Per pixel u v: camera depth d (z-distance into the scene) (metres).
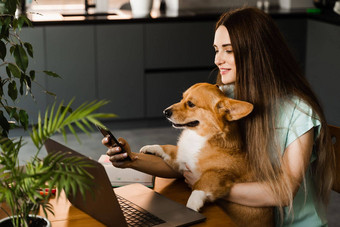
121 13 4.53
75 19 4.13
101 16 4.36
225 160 1.59
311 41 4.50
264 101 1.63
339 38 4.07
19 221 1.31
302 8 4.89
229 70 1.71
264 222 1.63
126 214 1.51
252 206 1.61
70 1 4.64
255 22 1.65
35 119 4.14
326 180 1.72
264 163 1.60
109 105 4.35
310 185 1.71
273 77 1.64
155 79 4.39
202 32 4.39
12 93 1.85
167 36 4.33
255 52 1.64
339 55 4.09
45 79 4.14
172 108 1.62
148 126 4.52
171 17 4.30
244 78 1.65
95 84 4.28
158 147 1.78
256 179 1.60
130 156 1.71
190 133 1.64
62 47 4.13
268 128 1.62
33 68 4.09
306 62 4.61
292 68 1.69
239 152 1.61
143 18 4.25
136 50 4.30
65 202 1.60
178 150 1.70
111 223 1.43
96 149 3.95
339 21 4.06
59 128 1.16
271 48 1.65
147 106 4.44
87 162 1.32
